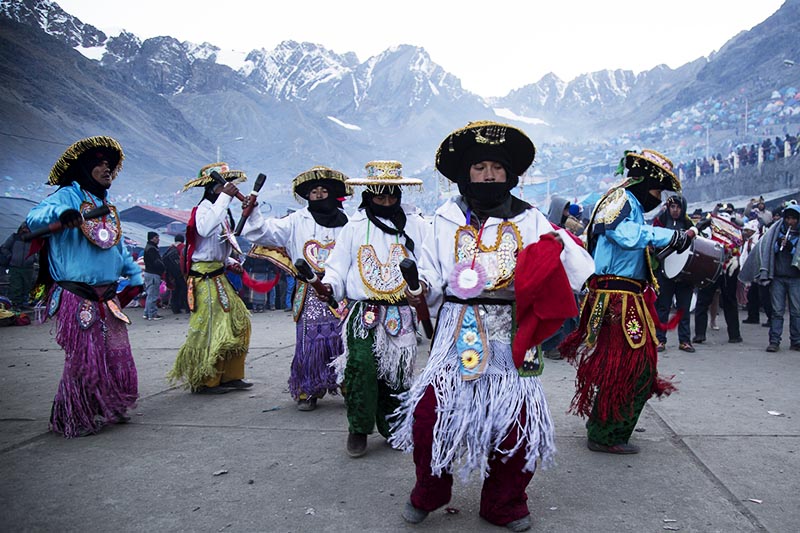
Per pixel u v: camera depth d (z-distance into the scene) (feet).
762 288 36.78
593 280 14.47
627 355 13.87
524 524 10.46
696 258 24.30
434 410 10.46
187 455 14.34
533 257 9.96
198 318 20.11
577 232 28.09
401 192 14.70
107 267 16.22
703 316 30.37
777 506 11.32
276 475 13.07
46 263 16.10
